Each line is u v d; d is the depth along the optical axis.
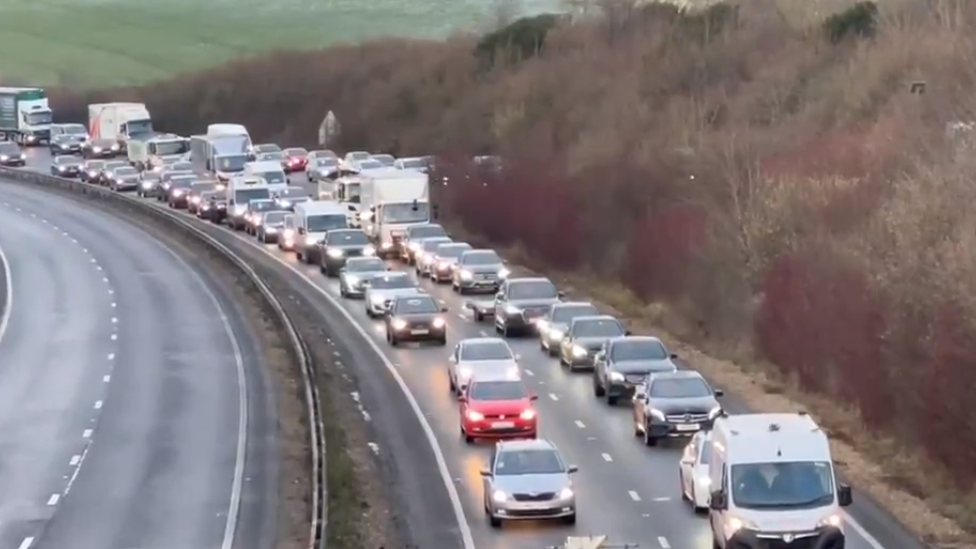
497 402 88.81
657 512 71.62
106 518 74.38
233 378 111.69
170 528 72.12
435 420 95.12
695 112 182.50
